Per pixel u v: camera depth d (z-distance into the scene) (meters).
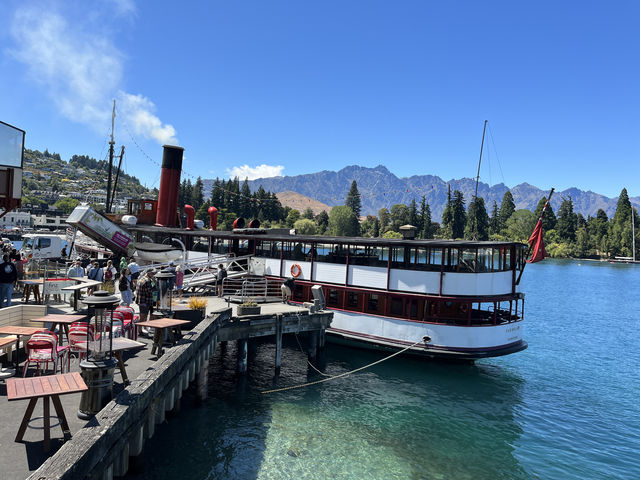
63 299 21.25
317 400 19.77
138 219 45.38
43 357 10.60
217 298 27.56
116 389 11.04
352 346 26.23
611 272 131.88
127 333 15.39
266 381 21.70
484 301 23.22
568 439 17.31
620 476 14.59
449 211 187.12
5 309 12.66
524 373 26.41
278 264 30.33
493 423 18.44
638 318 51.44
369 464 14.53
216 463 13.61
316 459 14.59
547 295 74.00
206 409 17.77
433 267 23.98
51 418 9.31
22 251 34.22
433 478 13.95
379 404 19.72
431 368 24.28
